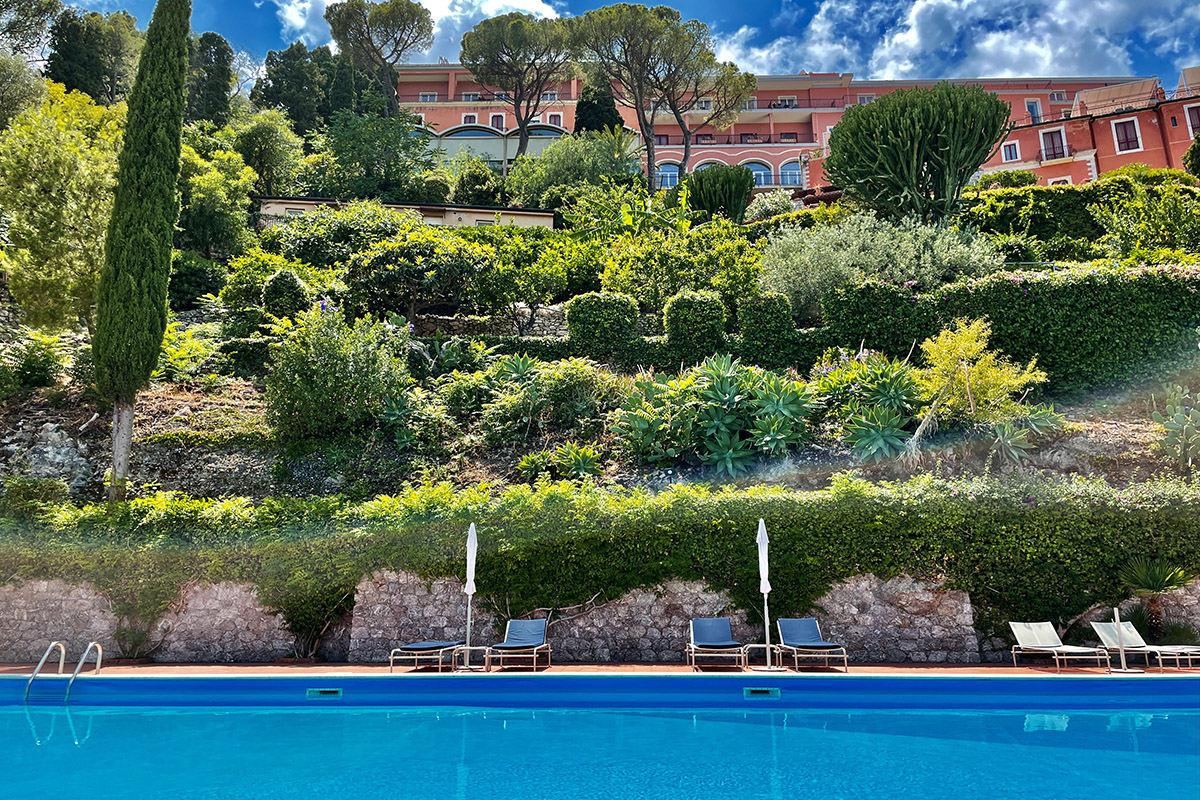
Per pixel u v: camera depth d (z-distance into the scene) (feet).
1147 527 28.30
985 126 72.64
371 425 44.60
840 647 26.35
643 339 54.60
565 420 44.34
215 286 74.90
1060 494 29.17
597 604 29.66
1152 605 28.02
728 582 29.45
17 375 46.93
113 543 30.86
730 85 165.48
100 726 20.88
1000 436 36.99
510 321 67.67
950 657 28.19
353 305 58.49
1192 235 66.28
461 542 30.14
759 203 116.26
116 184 42.22
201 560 30.76
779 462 38.78
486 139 174.60
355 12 181.16
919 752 17.75
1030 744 18.31
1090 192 81.56
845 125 77.20
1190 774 16.01
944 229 64.23
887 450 37.37
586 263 75.31
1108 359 46.88
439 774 16.56
